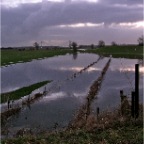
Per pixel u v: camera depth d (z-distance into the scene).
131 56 166.88
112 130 24.23
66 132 24.73
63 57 182.62
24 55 195.12
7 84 69.06
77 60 149.00
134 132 23.36
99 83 64.12
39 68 107.56
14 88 62.22
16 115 37.00
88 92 52.28
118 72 87.75
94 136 22.88
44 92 53.00
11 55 192.50
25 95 51.72
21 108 40.94
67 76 79.44
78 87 59.31
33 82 71.75
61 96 49.84
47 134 25.05
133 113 27.45
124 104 31.06
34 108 40.78
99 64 116.75
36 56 183.50
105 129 25.02
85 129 25.36
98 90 55.16
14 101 46.50
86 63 126.44
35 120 34.25
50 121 33.72
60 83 66.38
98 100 45.69
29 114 37.38
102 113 31.62
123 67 103.56
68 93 52.59
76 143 21.42
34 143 22.25
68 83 65.69
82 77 75.44
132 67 103.44
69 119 34.34
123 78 73.69
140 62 126.81
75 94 51.31
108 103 43.00
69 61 142.62
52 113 37.69
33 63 132.25
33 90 56.88
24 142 22.56
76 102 44.28
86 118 29.97
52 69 103.00
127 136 22.52
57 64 124.19
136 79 27.50
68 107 40.88
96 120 27.98
